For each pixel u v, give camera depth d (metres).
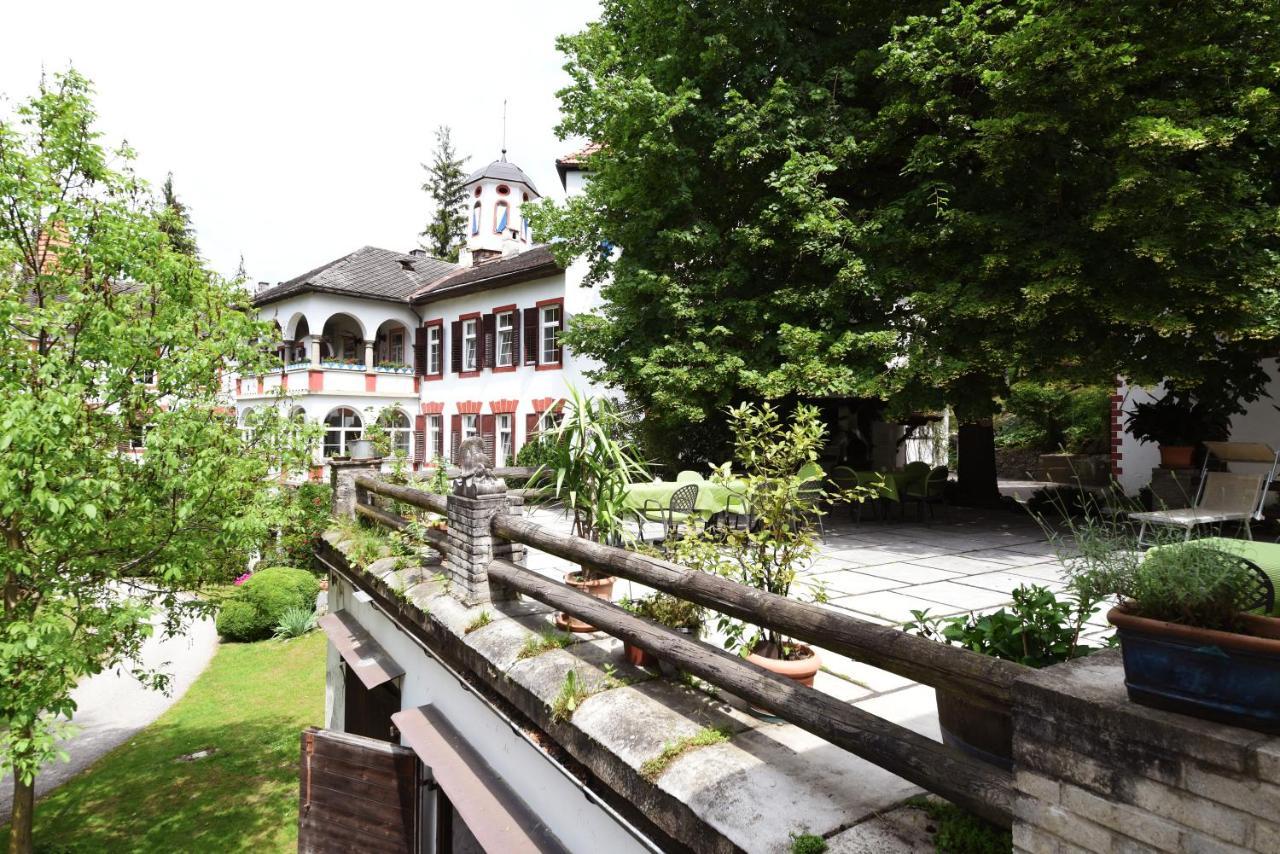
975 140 8.73
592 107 11.23
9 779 9.70
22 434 5.16
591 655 3.66
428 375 24.73
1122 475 13.04
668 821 2.44
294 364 23.66
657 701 3.04
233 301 7.70
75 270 6.66
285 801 8.62
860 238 9.32
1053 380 8.67
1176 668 1.34
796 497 3.36
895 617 5.06
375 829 5.45
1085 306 7.96
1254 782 1.18
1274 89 7.48
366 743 5.55
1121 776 1.37
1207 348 8.09
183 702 11.92
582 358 18.23
